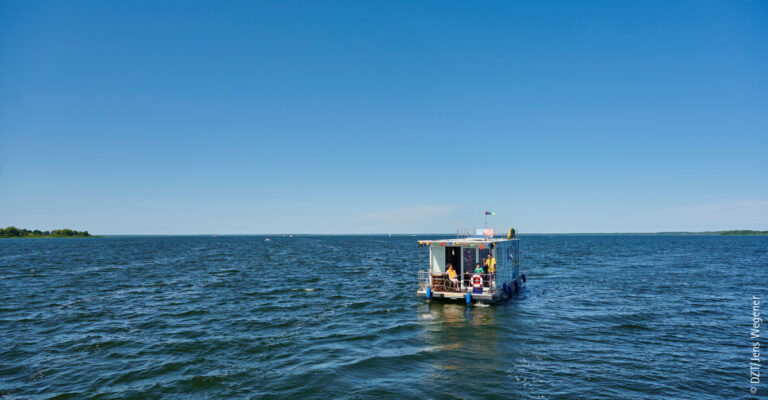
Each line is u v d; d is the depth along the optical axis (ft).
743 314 83.41
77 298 102.89
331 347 61.21
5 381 48.52
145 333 69.26
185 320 78.74
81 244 527.81
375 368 52.19
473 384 46.85
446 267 94.43
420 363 54.03
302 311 86.84
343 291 114.83
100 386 46.98
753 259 233.55
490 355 57.26
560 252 324.19
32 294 108.78
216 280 139.44
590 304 93.50
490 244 86.48
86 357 57.00
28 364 54.24
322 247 452.35
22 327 73.31
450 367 52.47
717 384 46.91
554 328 71.67
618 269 177.88
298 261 231.50
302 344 62.85
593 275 154.51
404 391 44.91
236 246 483.10
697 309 88.17
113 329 71.97
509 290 100.89
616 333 68.74
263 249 398.01
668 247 415.85
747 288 118.11
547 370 51.37
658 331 70.18
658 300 98.78
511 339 64.90
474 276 88.53
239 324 75.51
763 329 71.61
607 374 49.96
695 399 42.93
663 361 54.80
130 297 104.37
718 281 134.41
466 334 67.82
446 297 90.17
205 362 54.75
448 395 43.80
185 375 50.11
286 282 134.51
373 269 182.19
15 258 251.60
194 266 196.44
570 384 46.83
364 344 62.75
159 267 190.29
